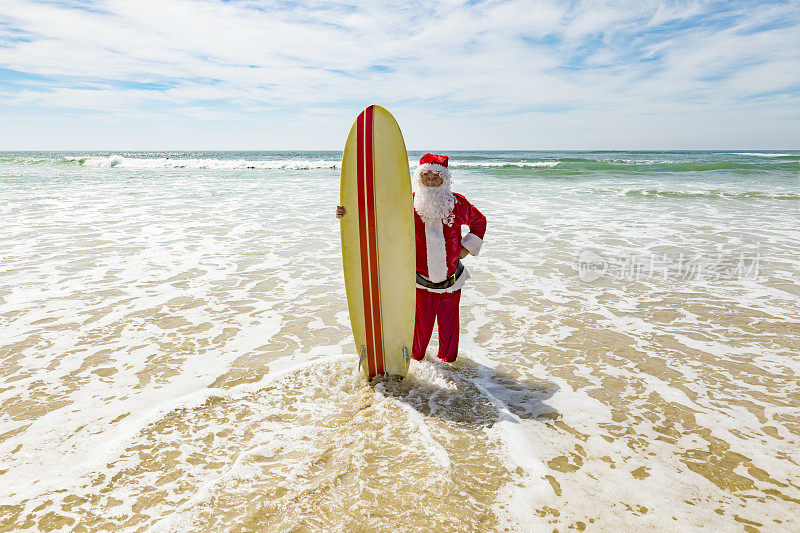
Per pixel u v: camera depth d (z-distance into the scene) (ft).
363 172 10.21
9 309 14.17
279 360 11.11
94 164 105.60
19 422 8.44
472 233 10.57
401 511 6.19
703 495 6.73
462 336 12.81
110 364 10.81
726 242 24.08
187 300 15.26
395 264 10.12
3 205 35.76
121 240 23.90
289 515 6.12
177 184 56.29
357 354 11.42
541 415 8.89
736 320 13.83
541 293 16.43
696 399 9.51
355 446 7.59
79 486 6.77
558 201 40.19
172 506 6.40
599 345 12.19
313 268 19.20
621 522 6.17
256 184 56.75
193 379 10.13
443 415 8.75
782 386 10.02
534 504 6.44
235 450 7.64
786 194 42.37
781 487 6.91
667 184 54.75
